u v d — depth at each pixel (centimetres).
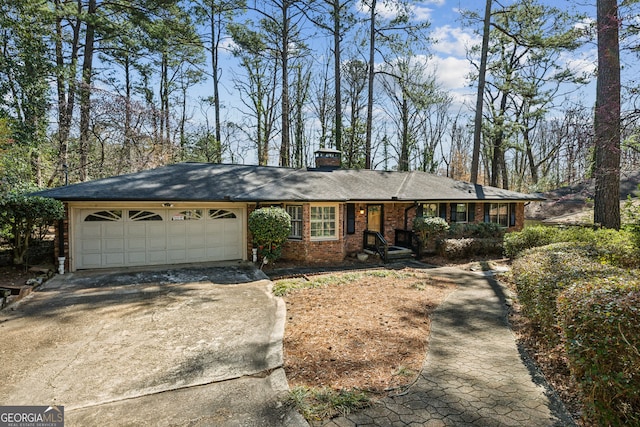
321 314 635
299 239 1223
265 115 2858
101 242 1031
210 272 1018
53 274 941
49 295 770
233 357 466
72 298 749
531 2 1777
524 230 1155
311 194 1210
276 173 1430
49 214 860
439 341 508
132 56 2012
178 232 1111
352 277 941
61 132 1641
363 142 2789
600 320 276
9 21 1380
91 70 1750
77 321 609
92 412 344
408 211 1478
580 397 317
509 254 1205
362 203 1394
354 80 2828
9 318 621
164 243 1096
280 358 457
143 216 1071
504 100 2602
